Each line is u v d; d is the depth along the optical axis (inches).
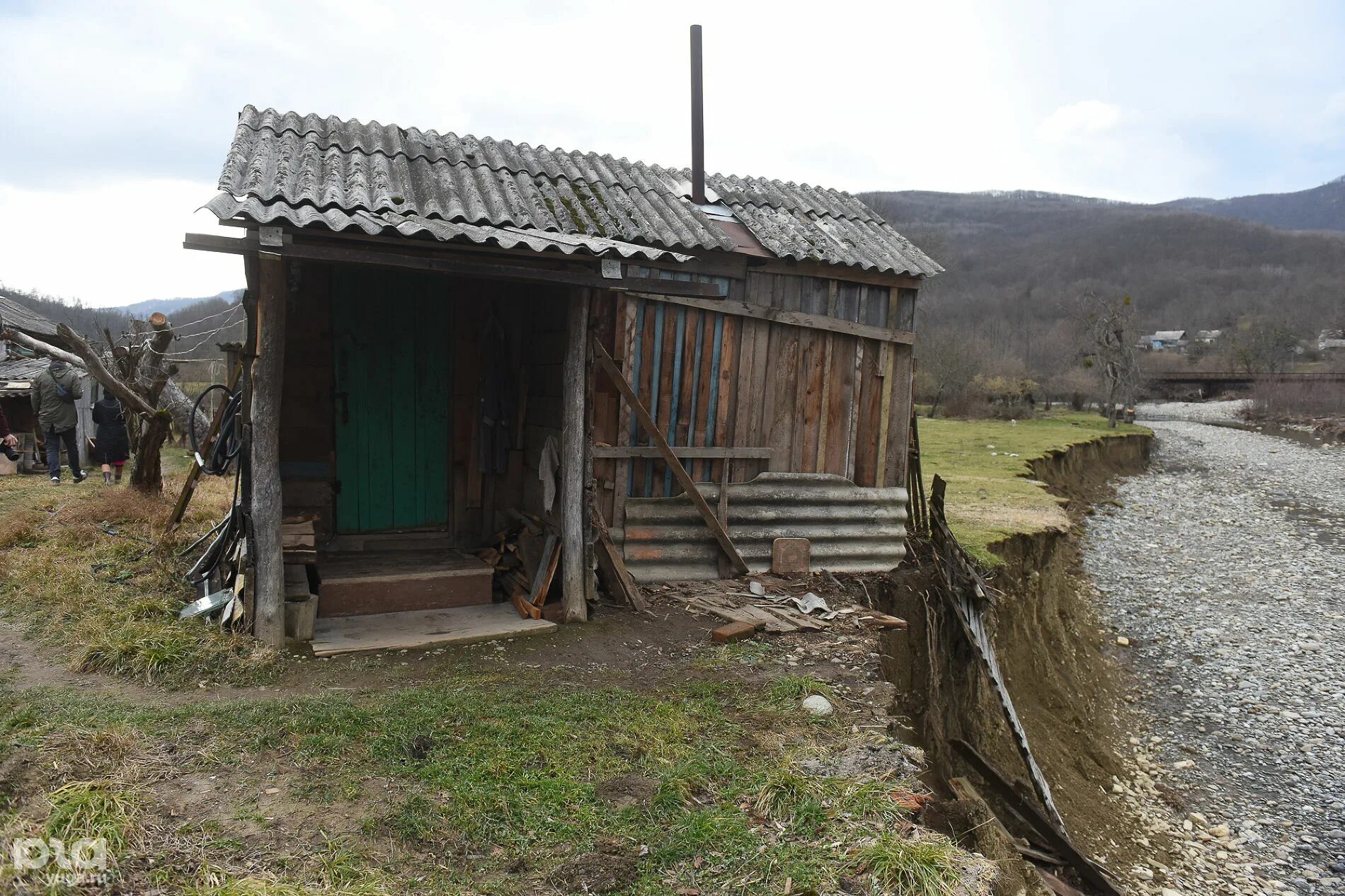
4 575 269.7
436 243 213.6
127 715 173.8
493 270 218.7
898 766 179.0
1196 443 1450.5
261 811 143.1
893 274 338.6
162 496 378.9
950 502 625.0
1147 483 1099.3
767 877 136.7
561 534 268.1
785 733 191.8
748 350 323.0
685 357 312.2
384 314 294.4
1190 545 778.2
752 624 265.6
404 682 209.8
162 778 150.1
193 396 897.5
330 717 178.4
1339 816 360.8
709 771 170.1
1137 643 556.4
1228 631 569.0
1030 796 301.1
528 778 161.5
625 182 327.6
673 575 314.0
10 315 656.4
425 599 268.2
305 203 217.3
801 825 151.2
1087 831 339.3
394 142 289.0
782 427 332.2
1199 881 316.5
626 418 303.3
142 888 118.8
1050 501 649.0
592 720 189.0
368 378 294.5
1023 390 1673.2
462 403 305.6
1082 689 478.3
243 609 229.5
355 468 295.9
